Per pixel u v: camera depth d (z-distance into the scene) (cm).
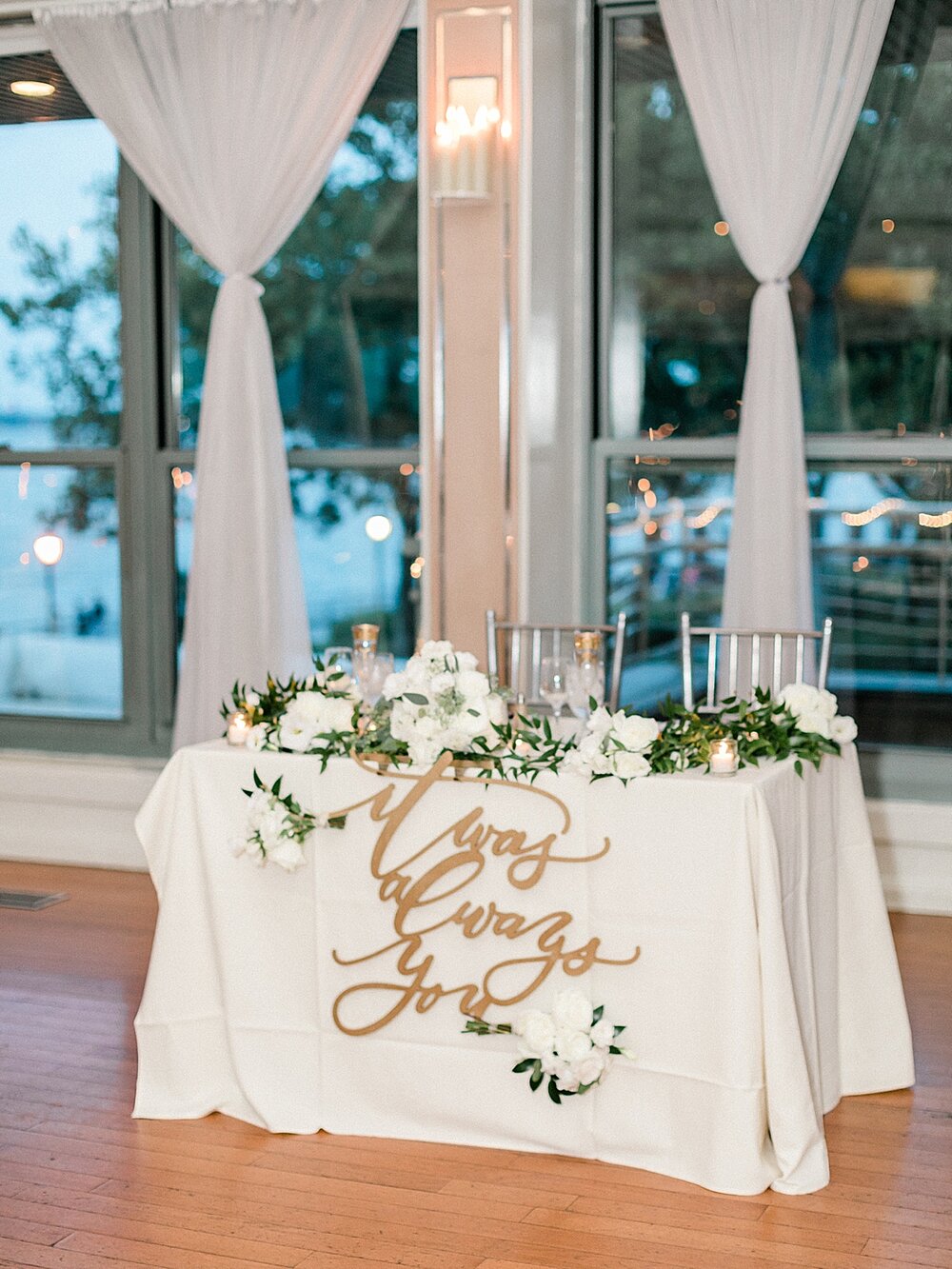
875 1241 277
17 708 620
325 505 583
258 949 336
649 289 550
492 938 319
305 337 581
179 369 596
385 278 569
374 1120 330
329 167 529
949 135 511
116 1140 328
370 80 521
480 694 319
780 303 486
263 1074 335
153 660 604
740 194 486
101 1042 388
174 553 600
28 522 616
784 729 328
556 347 529
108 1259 273
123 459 599
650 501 554
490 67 496
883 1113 341
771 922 296
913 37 510
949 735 527
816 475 533
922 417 523
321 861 330
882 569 529
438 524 520
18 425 615
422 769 320
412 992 325
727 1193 298
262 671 533
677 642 555
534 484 514
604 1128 314
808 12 472
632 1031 310
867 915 355
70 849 588
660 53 539
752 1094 297
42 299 606
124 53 538
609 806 308
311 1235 282
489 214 504
